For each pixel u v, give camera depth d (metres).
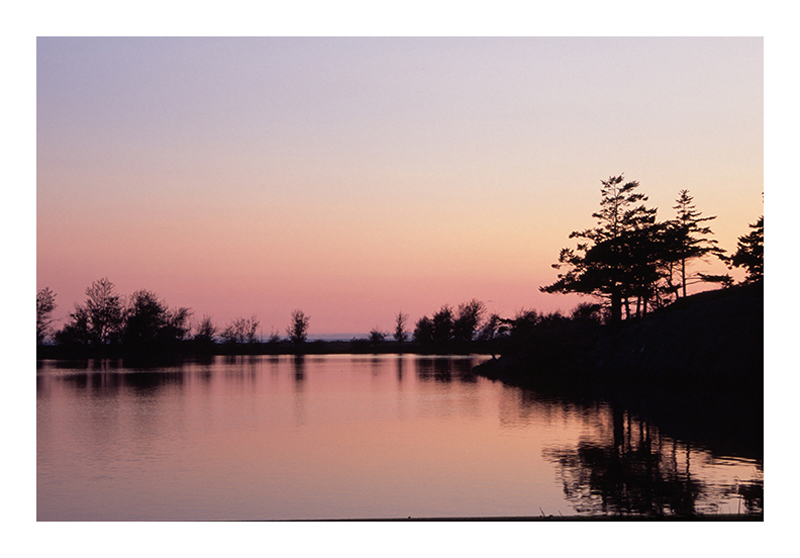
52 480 18.77
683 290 73.44
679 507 15.18
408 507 15.78
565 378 58.53
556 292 70.44
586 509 15.18
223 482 18.44
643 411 33.44
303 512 15.51
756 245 57.66
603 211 71.69
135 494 17.23
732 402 37.16
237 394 43.91
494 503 15.96
